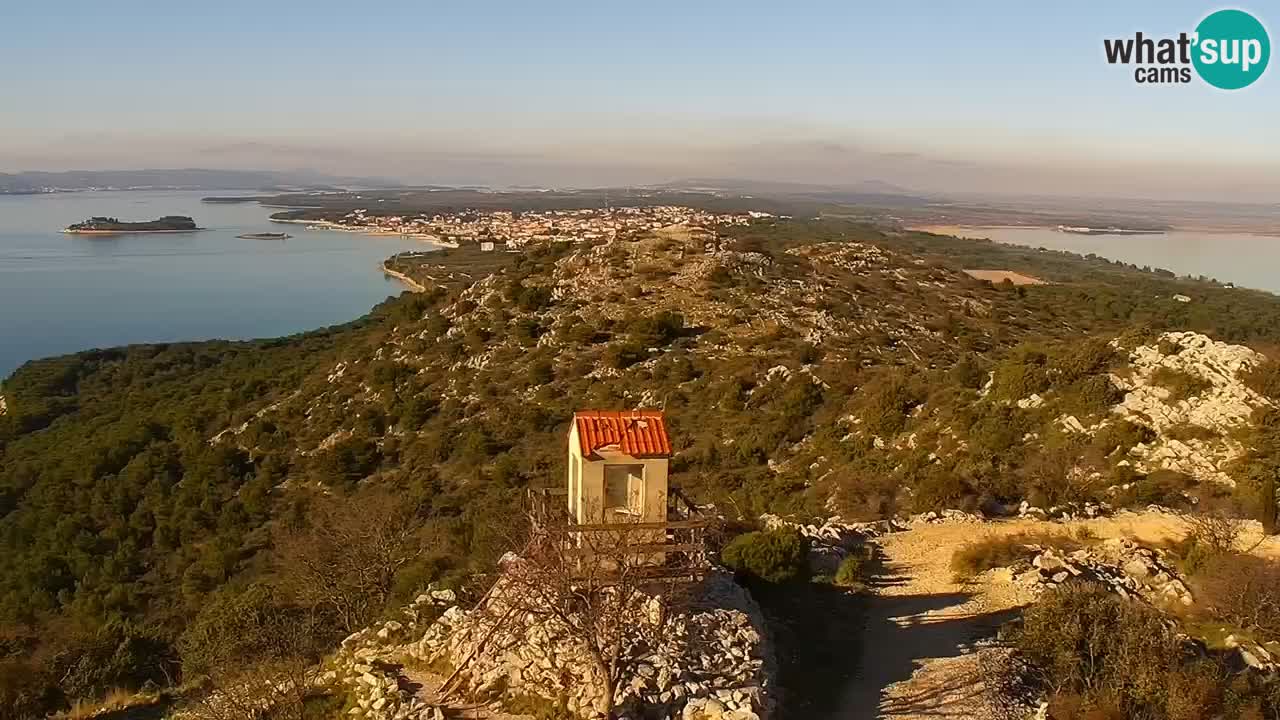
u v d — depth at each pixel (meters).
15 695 28.55
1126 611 24.28
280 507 59.59
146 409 90.31
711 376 65.81
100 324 184.75
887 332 76.94
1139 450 41.41
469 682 21.08
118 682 30.56
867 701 21.56
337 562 36.62
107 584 51.03
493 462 58.75
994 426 46.25
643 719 18.78
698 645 20.78
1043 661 23.33
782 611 26.95
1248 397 41.66
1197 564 29.59
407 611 26.14
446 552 39.31
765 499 45.72
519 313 82.88
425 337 83.56
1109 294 132.88
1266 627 25.25
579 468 22.72
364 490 59.22
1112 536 33.34
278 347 119.25
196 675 29.42
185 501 61.28
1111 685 21.61
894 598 28.33
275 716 22.16
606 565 21.64
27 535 59.88
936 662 23.59
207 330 179.25
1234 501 35.34
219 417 79.31
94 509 61.78
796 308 79.44
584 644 19.78
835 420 55.84
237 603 32.25
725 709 18.77
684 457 54.56
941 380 56.06
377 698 21.09
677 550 22.61
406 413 67.94
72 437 83.62
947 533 34.69
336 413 71.94
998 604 27.42
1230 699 21.06
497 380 70.38
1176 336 47.88
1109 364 48.28
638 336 72.25
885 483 42.97
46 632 44.16
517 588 22.33
